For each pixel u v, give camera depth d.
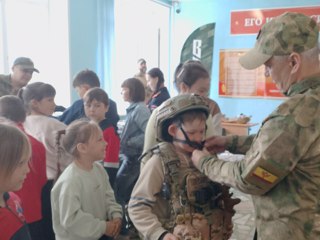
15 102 1.88
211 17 6.75
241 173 0.95
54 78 4.56
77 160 1.60
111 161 2.30
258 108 6.49
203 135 1.20
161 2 6.62
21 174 0.97
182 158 1.17
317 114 0.90
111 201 1.69
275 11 6.21
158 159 1.14
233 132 5.01
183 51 7.03
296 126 0.90
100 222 1.52
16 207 1.01
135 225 1.12
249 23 6.42
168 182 1.11
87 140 1.57
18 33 4.10
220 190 1.17
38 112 2.07
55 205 1.56
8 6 3.94
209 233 1.11
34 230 1.85
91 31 4.84
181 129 1.16
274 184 0.94
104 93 2.34
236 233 2.87
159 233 1.06
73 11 4.50
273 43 0.95
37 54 4.39
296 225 0.94
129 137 2.64
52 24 4.50
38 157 1.85
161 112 1.19
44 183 1.90
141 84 2.82
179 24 7.03
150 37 7.20
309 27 0.94
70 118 2.61
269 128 0.93
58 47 4.53
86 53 4.77
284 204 0.95
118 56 5.97
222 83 6.75
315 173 0.92
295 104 0.92
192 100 1.16
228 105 6.75
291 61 0.95
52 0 4.46
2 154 0.93
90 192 1.56
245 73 6.52
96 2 4.89
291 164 0.91
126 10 6.18
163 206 1.15
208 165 1.07
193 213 1.09
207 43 6.81
